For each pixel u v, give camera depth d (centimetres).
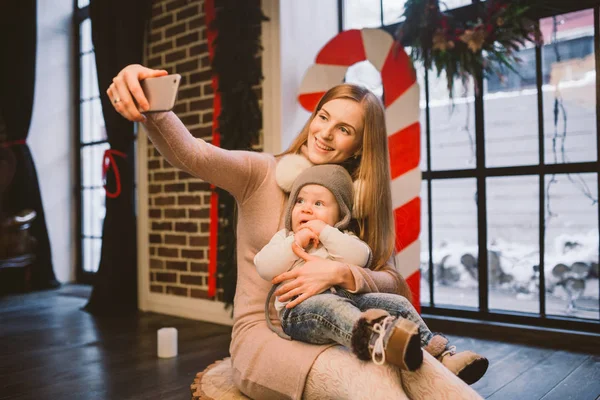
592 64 244
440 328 273
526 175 261
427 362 111
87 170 467
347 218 139
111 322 304
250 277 150
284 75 279
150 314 328
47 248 441
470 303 279
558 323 249
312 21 298
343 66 270
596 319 245
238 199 150
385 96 263
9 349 243
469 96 277
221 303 298
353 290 128
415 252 256
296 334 127
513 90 264
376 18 307
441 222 288
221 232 294
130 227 356
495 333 258
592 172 244
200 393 154
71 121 475
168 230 329
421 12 253
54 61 466
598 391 176
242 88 280
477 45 239
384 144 149
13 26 432
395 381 109
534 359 216
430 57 254
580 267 249
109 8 346
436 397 107
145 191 342
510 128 265
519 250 265
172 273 327
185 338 263
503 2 243
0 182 422
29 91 434
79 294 407
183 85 319
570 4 246
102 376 200
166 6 330
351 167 154
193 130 313
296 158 147
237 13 284
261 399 136
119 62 337
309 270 127
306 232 132
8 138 436
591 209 245
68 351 239
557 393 174
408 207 257
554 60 254
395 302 125
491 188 272
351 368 114
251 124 282
